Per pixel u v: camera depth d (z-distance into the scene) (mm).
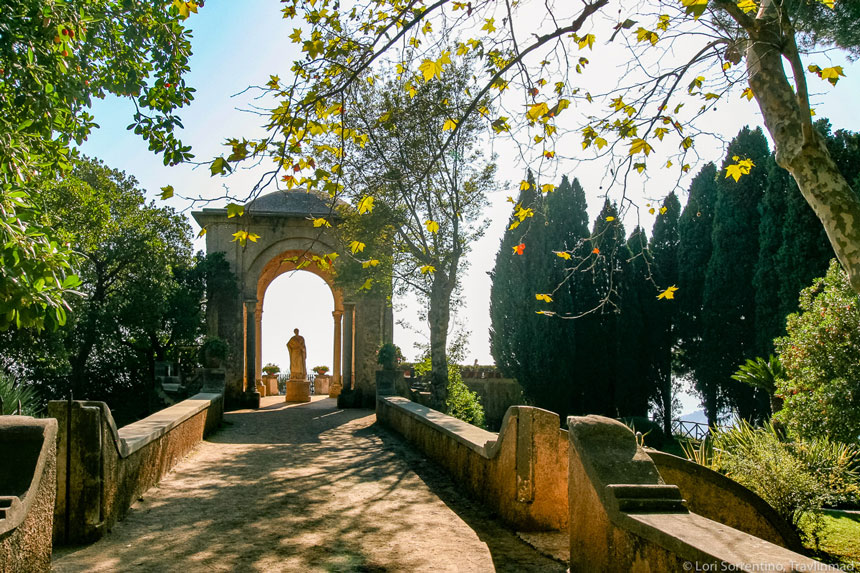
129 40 8438
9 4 6430
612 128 6387
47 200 15602
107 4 8164
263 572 4863
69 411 5609
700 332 25562
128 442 6715
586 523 4148
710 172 26188
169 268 20766
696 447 10211
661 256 26734
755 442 7977
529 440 6051
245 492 7836
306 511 6883
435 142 13109
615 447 4184
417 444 11570
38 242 5270
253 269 21406
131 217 20344
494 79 5484
